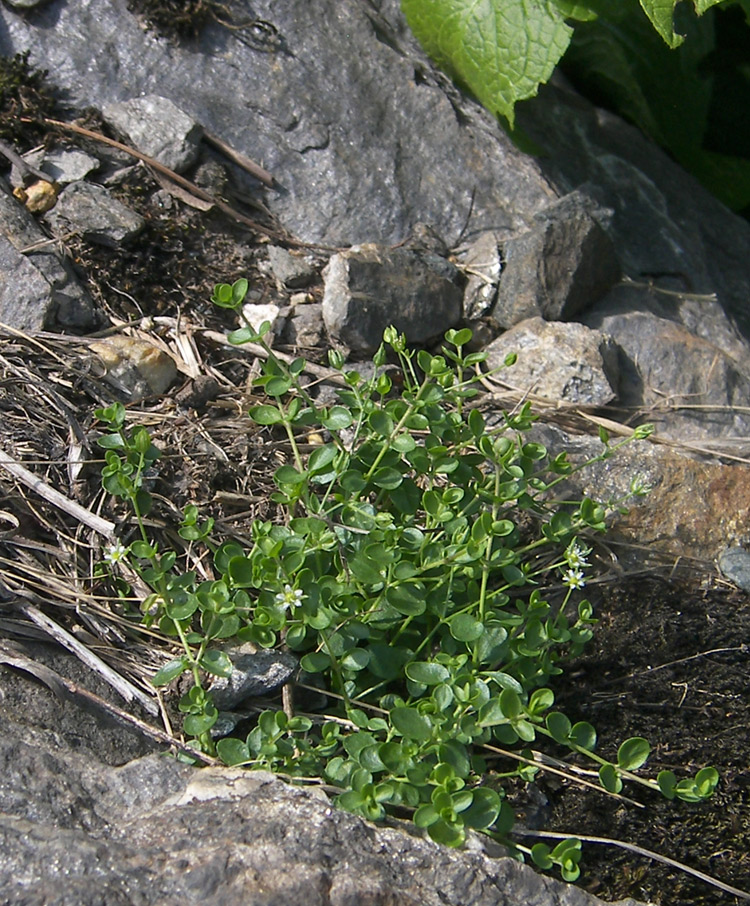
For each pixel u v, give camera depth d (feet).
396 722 1.23
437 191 1.84
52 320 1.57
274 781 1.22
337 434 1.49
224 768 1.24
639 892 1.28
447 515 1.36
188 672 1.34
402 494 1.43
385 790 1.20
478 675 1.31
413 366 1.71
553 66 1.78
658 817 1.33
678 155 2.21
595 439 1.64
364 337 1.66
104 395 1.52
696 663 1.45
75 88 1.77
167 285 1.67
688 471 1.59
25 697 1.27
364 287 1.67
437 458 1.42
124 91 1.78
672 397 1.73
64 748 1.24
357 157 1.82
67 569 1.38
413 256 1.73
